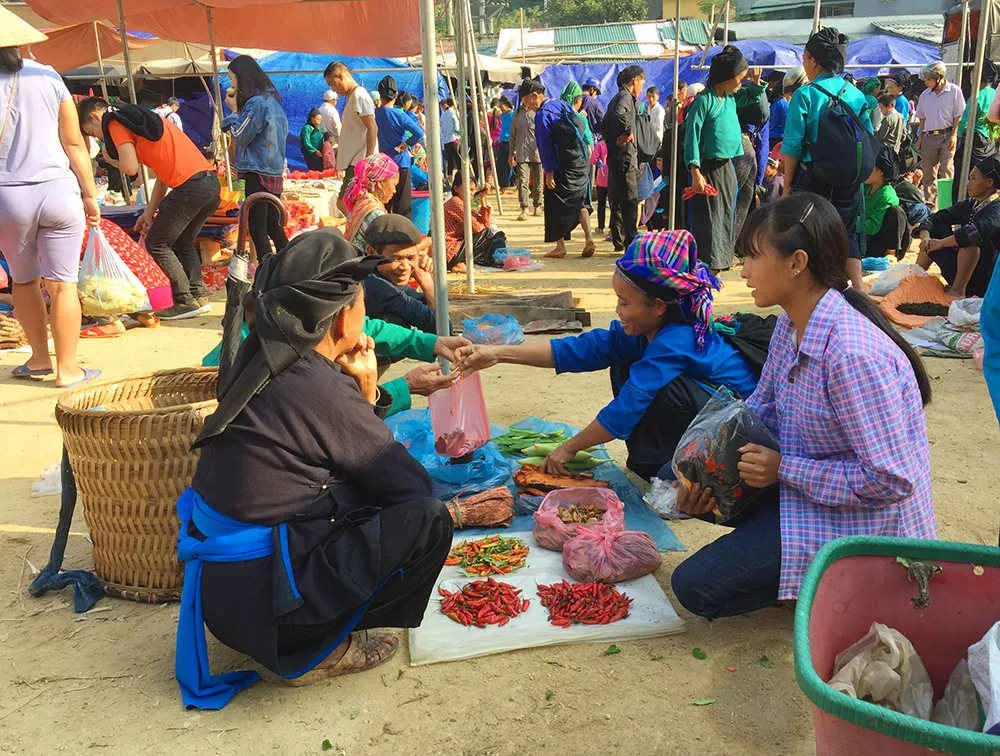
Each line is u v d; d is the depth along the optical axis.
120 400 3.59
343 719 2.63
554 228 10.72
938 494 4.05
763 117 10.06
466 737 2.54
